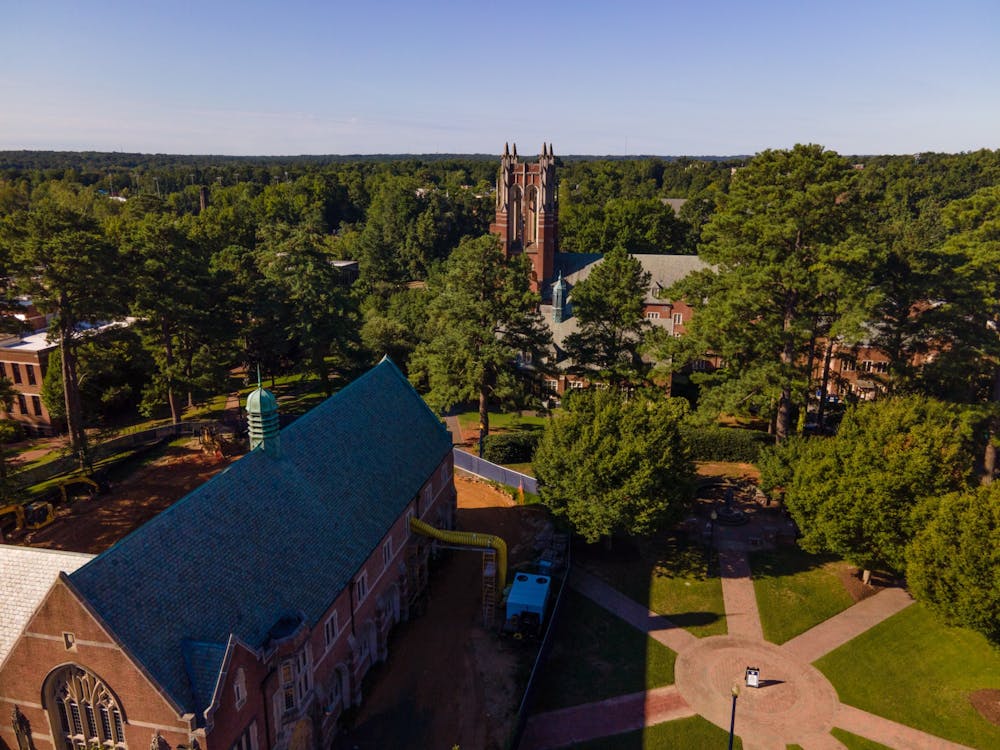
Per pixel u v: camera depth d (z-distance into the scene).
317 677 33.22
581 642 43.41
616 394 55.12
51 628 25.41
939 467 44.22
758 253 58.19
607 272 68.31
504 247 105.88
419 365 76.75
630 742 35.69
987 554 36.25
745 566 51.84
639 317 68.75
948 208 60.19
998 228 56.03
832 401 79.25
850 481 44.34
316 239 102.81
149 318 71.12
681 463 50.34
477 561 52.91
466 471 67.69
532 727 36.41
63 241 55.72
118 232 80.50
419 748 34.66
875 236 78.25
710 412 60.22
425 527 45.69
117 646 24.86
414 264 171.38
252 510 33.88
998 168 196.38
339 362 83.75
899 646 43.25
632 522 47.47
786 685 40.06
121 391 78.94
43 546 51.66
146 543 28.20
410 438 50.16
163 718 25.39
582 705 38.22
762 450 57.19
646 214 144.00
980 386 66.88
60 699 26.86
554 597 47.75
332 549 36.62
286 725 30.48
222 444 68.38
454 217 187.25
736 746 35.72
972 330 57.34
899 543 43.84
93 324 64.94
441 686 39.12
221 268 85.94
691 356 62.34
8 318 55.19
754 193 58.25
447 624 44.81
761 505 60.50
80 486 60.75
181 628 27.34
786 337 58.47
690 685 39.97
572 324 86.56
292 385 91.56
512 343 65.94
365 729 35.81
